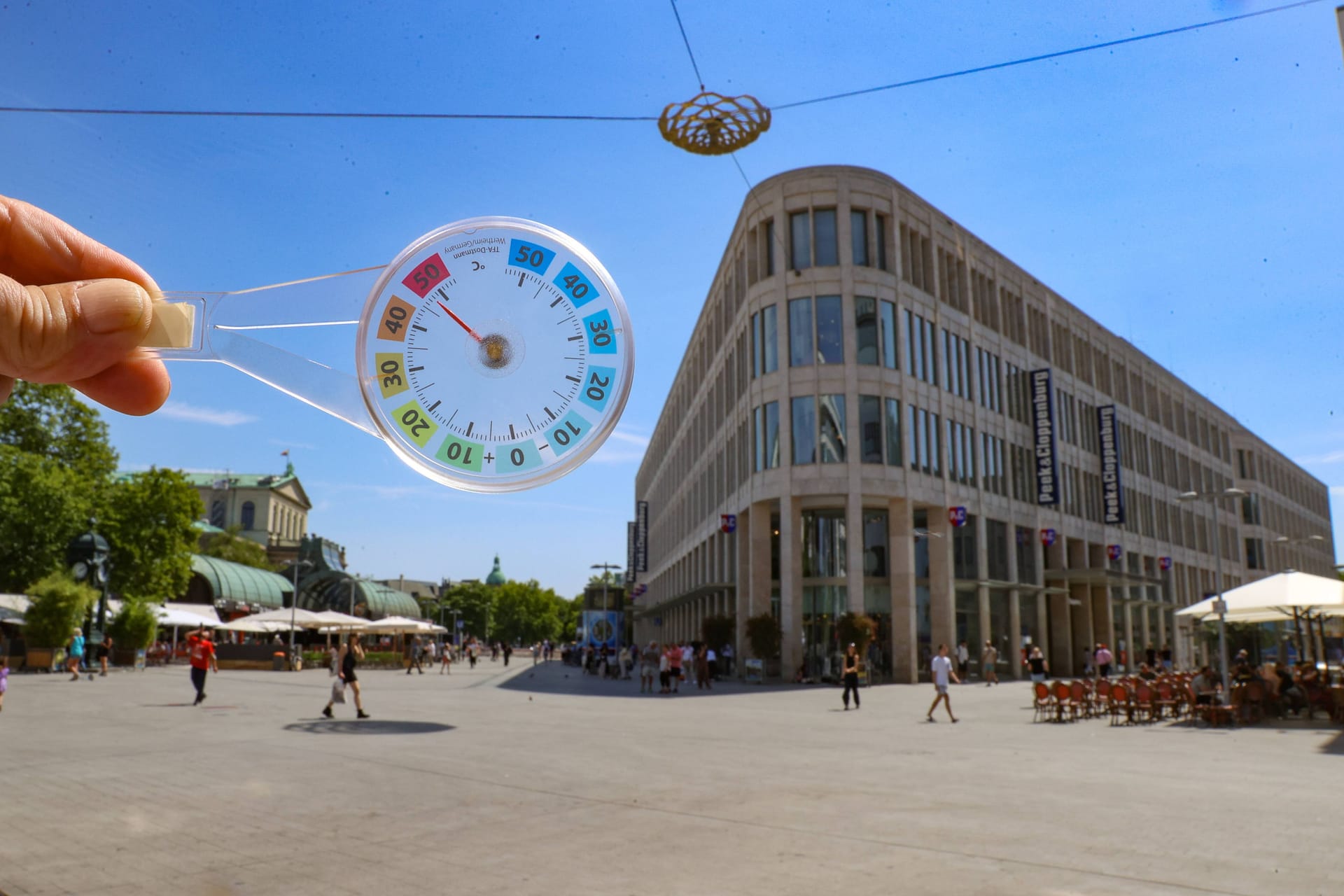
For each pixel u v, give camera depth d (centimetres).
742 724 2044
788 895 645
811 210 4231
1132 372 6769
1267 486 9181
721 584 4972
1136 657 6144
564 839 815
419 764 1281
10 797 1004
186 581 5459
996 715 2377
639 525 10162
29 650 3981
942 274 4706
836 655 4088
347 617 5550
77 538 4256
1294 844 814
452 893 646
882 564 4234
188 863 726
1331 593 2261
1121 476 6178
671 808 963
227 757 1338
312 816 913
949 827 877
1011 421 5091
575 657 7319
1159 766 1353
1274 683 2319
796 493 4019
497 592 16112
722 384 5350
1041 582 5088
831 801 1017
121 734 1616
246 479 13450
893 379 4131
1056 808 980
